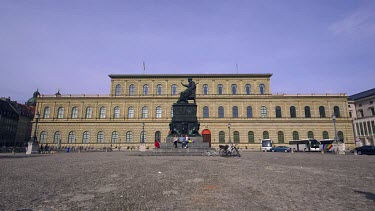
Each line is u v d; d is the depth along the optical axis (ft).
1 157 101.55
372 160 85.51
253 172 48.55
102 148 254.27
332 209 22.76
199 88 289.33
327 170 52.34
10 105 372.17
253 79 290.97
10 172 47.75
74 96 279.28
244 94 284.41
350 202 25.14
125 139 268.62
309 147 212.43
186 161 75.51
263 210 22.52
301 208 23.09
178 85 290.35
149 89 289.94
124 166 60.23
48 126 271.08
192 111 125.70
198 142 120.26
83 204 24.49
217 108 276.62
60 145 265.95
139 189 31.76
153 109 276.00
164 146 119.65
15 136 366.63
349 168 56.65
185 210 22.62
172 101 277.23
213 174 45.44
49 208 23.06
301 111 273.13
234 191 30.50
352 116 300.61
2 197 26.94
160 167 57.47
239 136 268.21
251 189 31.68
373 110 268.62
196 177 41.78
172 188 32.42
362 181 37.73
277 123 269.64
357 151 146.10
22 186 33.30
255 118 271.28
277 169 54.08
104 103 278.05
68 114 274.98
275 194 28.84
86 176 42.96
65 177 41.65
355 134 277.03
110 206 23.82
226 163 69.10
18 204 24.20
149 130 269.64
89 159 87.61
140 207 23.52
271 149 223.92
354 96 317.01
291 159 89.92
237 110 276.41
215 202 25.34
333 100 274.77
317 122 269.23
